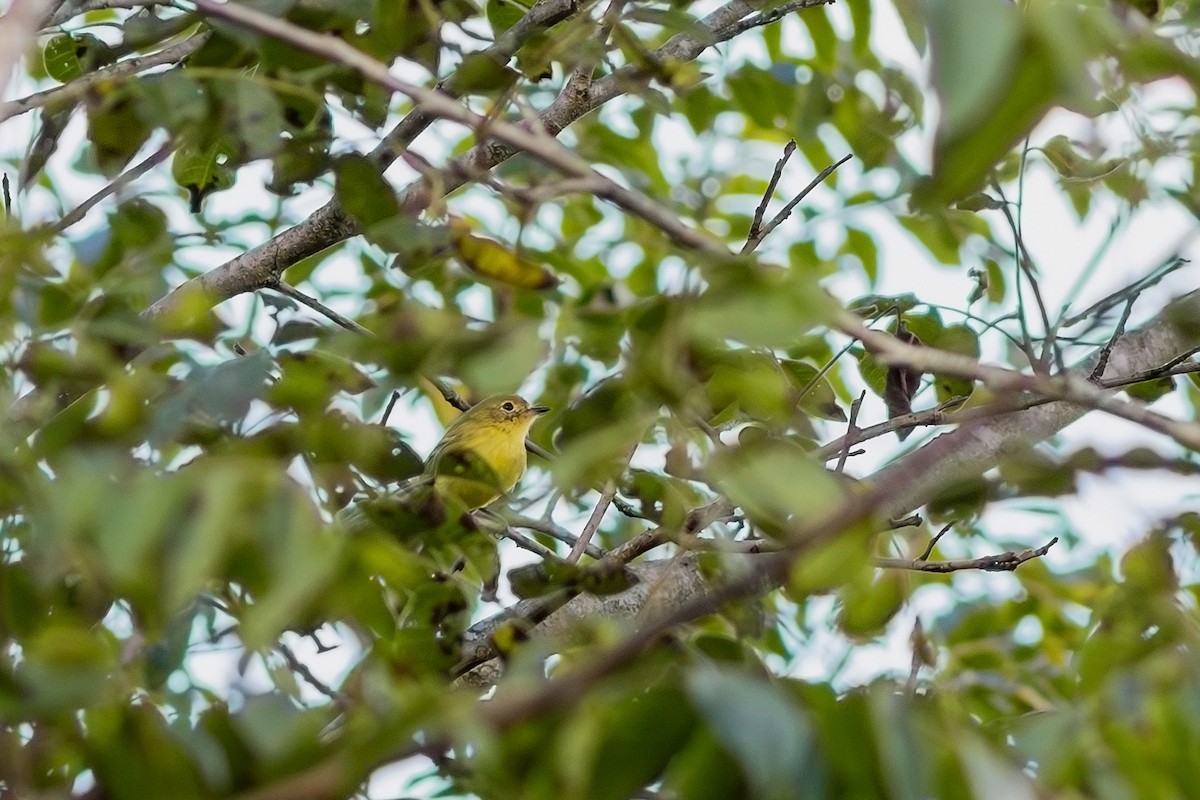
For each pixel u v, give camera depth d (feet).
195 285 26.86
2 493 13.50
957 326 24.80
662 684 12.26
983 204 22.95
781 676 12.16
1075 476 18.20
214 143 22.54
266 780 12.17
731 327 12.28
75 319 17.31
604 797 12.06
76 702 12.35
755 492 12.57
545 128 27.45
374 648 15.60
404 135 25.40
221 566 12.64
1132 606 16.71
